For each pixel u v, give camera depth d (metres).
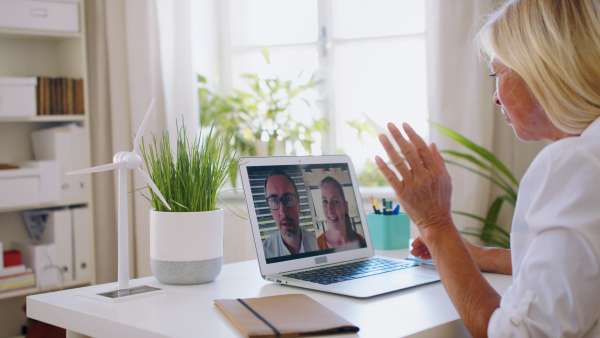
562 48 0.82
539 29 0.84
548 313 0.75
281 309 0.95
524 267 0.79
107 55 3.01
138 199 2.90
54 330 2.45
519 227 0.87
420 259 1.40
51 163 2.66
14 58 2.90
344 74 3.04
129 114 2.98
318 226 1.38
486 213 2.46
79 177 2.80
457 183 2.47
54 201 2.69
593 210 0.75
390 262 1.39
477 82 2.41
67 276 2.76
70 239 2.77
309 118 3.03
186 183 1.20
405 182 0.95
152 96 2.93
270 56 3.17
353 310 0.99
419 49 2.88
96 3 3.00
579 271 0.74
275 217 1.29
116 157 1.13
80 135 2.81
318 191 1.41
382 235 1.67
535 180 0.83
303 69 3.06
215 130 3.04
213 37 3.22
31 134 2.93
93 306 1.02
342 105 3.05
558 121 0.86
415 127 2.90
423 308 1.00
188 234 1.17
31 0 2.63
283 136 2.94
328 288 1.11
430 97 2.53
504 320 0.79
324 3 3.04
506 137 2.48
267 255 1.24
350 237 1.44
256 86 3.00
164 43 2.94
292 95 2.98
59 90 2.78
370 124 2.92
